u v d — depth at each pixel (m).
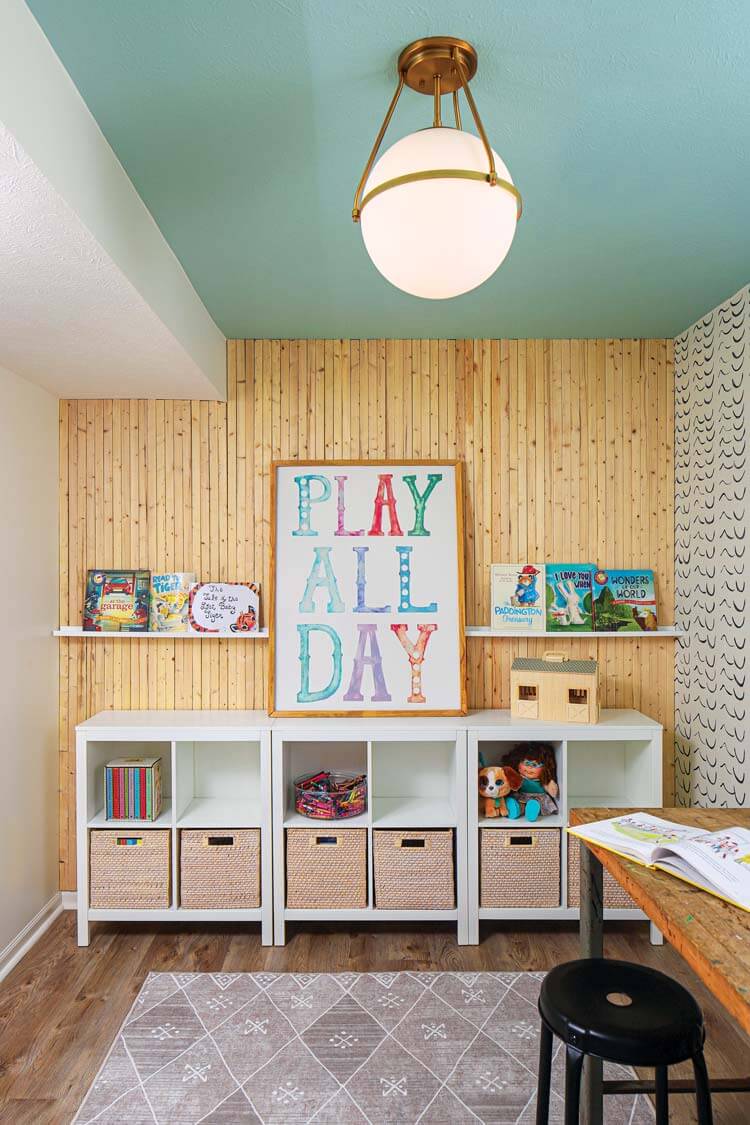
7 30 1.43
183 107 1.86
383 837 3.27
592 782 3.69
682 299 3.20
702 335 3.43
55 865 3.59
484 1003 2.78
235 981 2.94
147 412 3.71
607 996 1.65
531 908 3.26
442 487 3.67
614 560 3.70
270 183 2.22
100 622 3.60
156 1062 2.45
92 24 1.57
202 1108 2.25
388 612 3.60
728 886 1.52
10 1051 2.51
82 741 3.28
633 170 2.17
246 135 1.98
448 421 3.72
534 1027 2.64
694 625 3.51
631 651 3.70
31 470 3.38
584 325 3.53
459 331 3.61
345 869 3.27
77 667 3.68
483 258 1.61
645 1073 2.44
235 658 3.68
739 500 3.08
